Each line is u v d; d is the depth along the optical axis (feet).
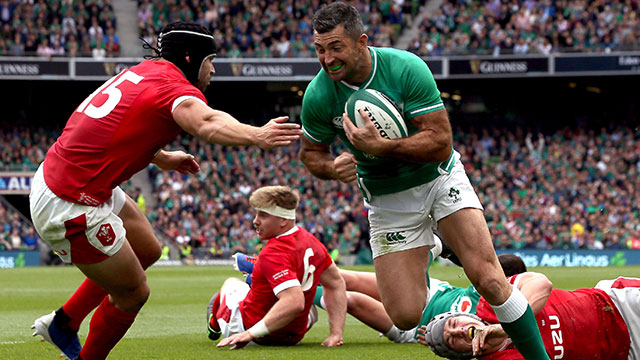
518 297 25.96
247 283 37.81
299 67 169.99
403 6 187.11
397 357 32.76
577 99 191.31
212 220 167.43
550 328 27.12
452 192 27.91
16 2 173.06
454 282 90.07
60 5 175.52
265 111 200.54
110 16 176.96
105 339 27.86
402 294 29.73
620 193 169.78
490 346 26.68
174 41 26.68
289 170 178.09
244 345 34.09
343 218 160.56
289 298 33.65
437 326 27.02
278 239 34.47
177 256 161.79
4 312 59.26
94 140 25.22
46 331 28.94
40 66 164.45
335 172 29.50
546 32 170.50
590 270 126.00
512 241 157.28
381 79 26.96
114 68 166.09
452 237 27.81
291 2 182.60
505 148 186.29
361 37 26.45
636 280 28.35
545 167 179.01
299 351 34.76
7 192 165.58
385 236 29.86
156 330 46.73
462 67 164.45
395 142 26.17
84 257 25.73
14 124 190.60
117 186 27.76
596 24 169.48
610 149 181.57
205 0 183.62
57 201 25.18
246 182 175.22
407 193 28.78
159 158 30.48
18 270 133.49
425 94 26.50
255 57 172.14
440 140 26.53
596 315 27.81
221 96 199.82
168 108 25.18
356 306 37.50
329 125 29.07
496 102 193.77
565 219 160.76
